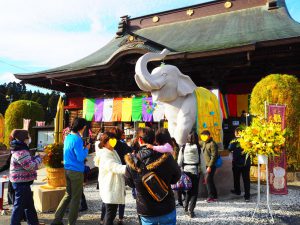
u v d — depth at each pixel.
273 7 15.80
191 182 5.69
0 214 6.07
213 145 6.74
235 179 7.41
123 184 4.54
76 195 4.92
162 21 19.88
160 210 3.09
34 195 6.61
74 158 4.94
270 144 5.36
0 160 10.38
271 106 6.08
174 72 8.05
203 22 17.75
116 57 13.20
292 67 12.66
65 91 18.83
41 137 17.98
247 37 12.69
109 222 4.45
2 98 52.78
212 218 5.66
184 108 8.06
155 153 3.19
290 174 9.33
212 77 13.23
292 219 5.57
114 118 13.62
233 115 13.20
